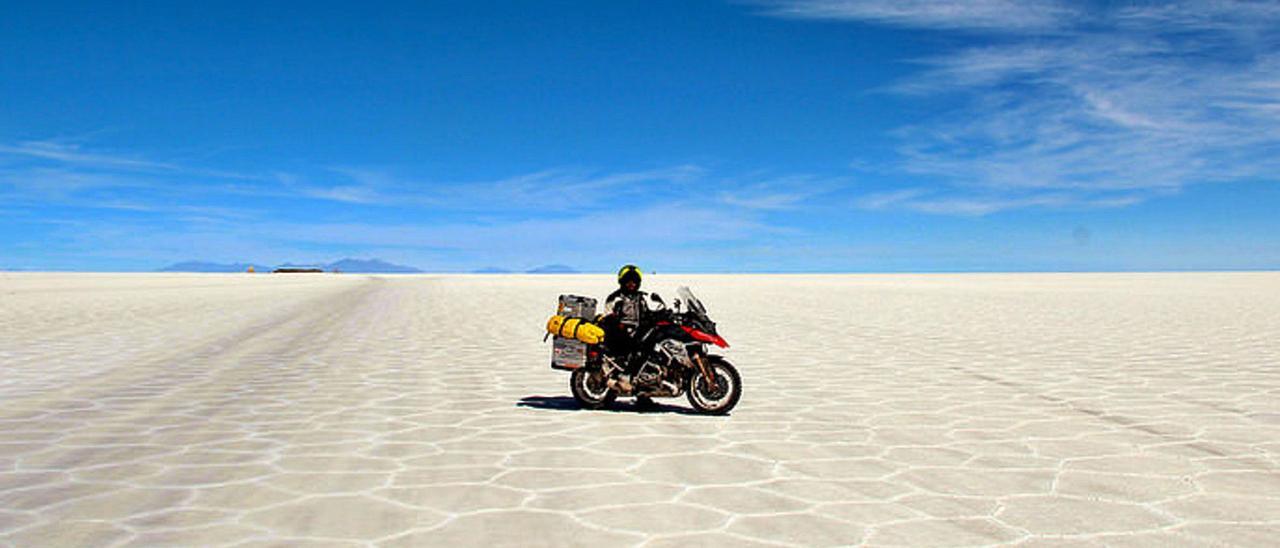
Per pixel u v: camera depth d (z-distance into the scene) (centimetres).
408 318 2444
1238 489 541
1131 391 972
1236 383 1032
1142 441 693
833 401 909
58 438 706
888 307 3014
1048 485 552
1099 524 468
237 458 632
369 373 1165
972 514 487
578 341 856
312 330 1983
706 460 625
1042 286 5544
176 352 1445
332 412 840
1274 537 445
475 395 959
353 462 619
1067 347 1516
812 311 2766
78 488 543
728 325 2120
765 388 1009
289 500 516
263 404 891
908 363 1277
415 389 1007
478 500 516
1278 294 3941
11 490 538
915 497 523
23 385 1029
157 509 496
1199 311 2617
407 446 676
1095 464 612
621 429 750
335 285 6744
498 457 636
